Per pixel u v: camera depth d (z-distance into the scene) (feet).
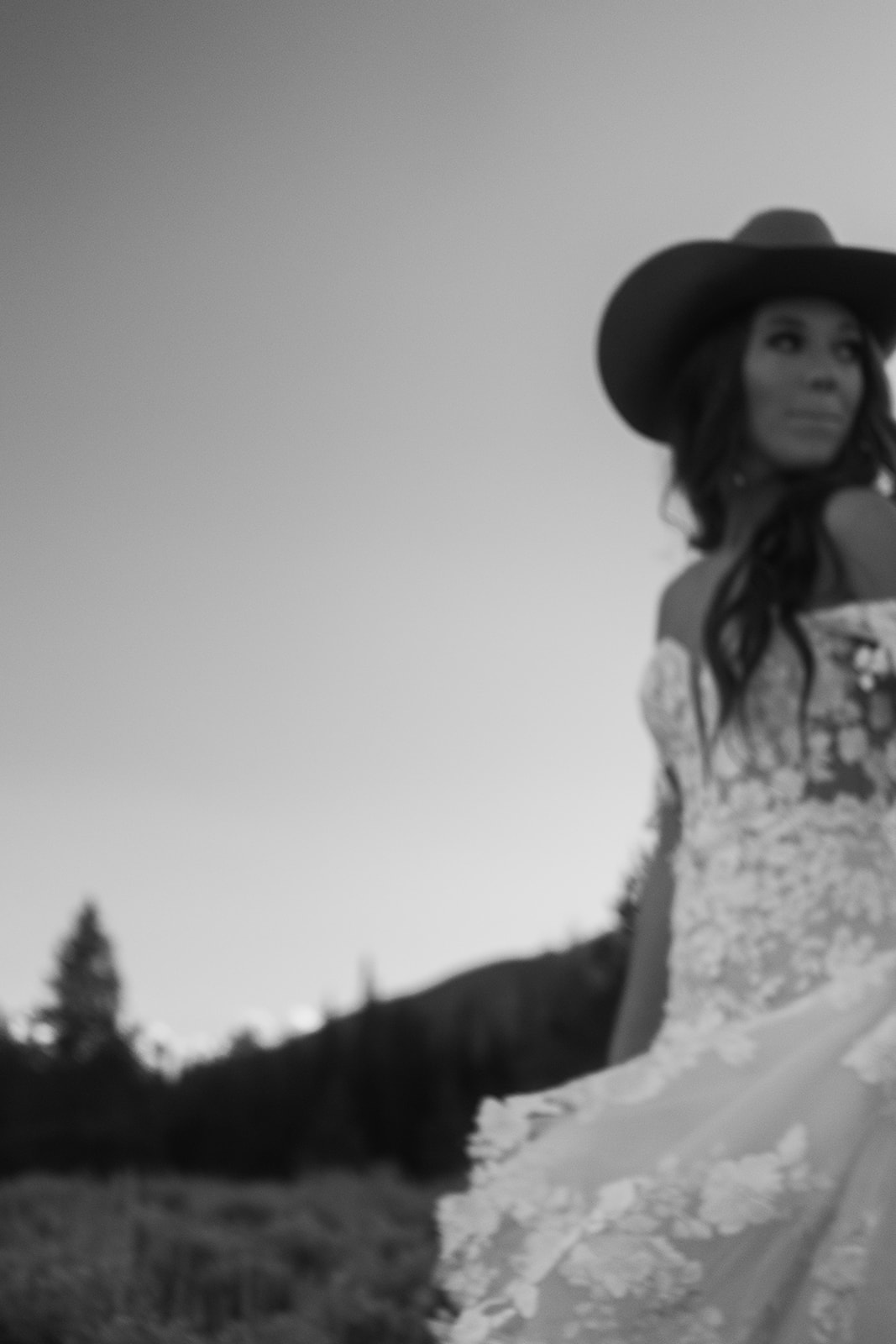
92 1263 26.45
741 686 11.56
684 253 12.86
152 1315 23.35
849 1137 10.25
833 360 12.78
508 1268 10.59
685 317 13.25
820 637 11.59
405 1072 180.75
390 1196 44.16
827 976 11.09
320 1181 48.83
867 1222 10.19
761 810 11.48
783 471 12.82
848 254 12.59
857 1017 10.68
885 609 11.39
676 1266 10.04
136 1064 140.56
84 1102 131.54
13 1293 24.09
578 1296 10.11
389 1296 26.45
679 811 12.81
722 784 11.69
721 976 11.39
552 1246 10.39
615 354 13.66
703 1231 10.11
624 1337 10.02
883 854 11.42
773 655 11.66
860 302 13.00
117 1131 131.44
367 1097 180.24
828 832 11.35
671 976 11.91
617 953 58.49
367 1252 30.60
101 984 144.05
